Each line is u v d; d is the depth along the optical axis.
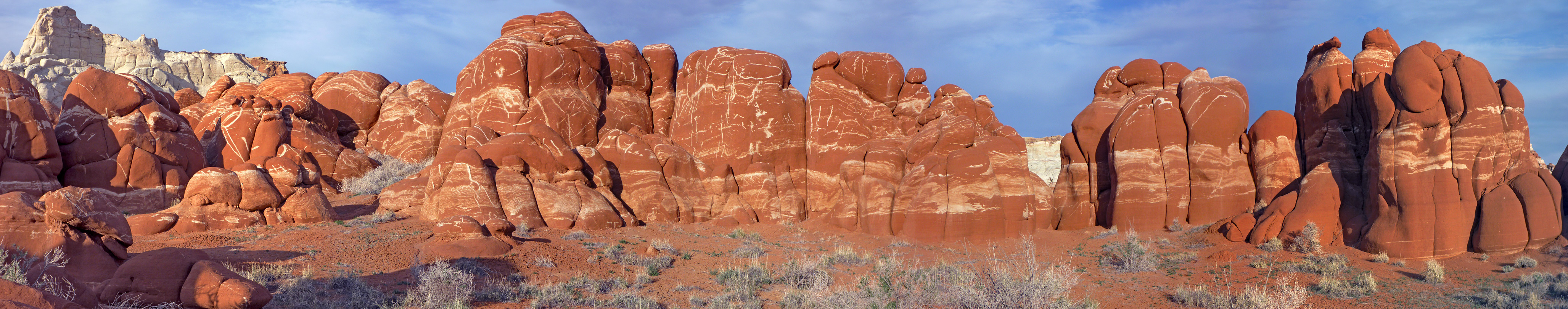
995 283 10.66
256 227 17.48
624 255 16.34
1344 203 18.16
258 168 18.77
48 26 74.94
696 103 29.97
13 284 5.84
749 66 29.22
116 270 10.14
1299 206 18.27
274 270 11.62
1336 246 17.41
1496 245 15.53
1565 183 16.73
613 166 24.97
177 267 7.85
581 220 20.95
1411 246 16.02
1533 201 15.48
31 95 20.39
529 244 15.98
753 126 28.67
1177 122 21.84
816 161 28.69
